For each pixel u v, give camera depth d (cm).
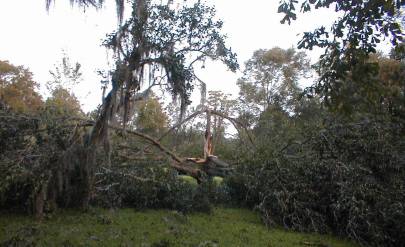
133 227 804
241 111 3172
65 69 2878
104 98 848
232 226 905
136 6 834
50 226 763
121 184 1002
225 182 1204
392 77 598
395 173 950
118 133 1073
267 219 950
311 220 920
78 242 668
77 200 902
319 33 584
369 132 992
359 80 562
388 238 811
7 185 795
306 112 1680
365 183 887
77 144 870
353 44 563
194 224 891
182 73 876
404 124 634
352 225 843
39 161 846
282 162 1059
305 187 962
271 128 1413
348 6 554
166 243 684
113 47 845
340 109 585
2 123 919
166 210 1009
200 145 1539
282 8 561
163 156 1188
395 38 552
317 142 1062
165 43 864
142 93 871
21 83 3531
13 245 625
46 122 974
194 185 1124
